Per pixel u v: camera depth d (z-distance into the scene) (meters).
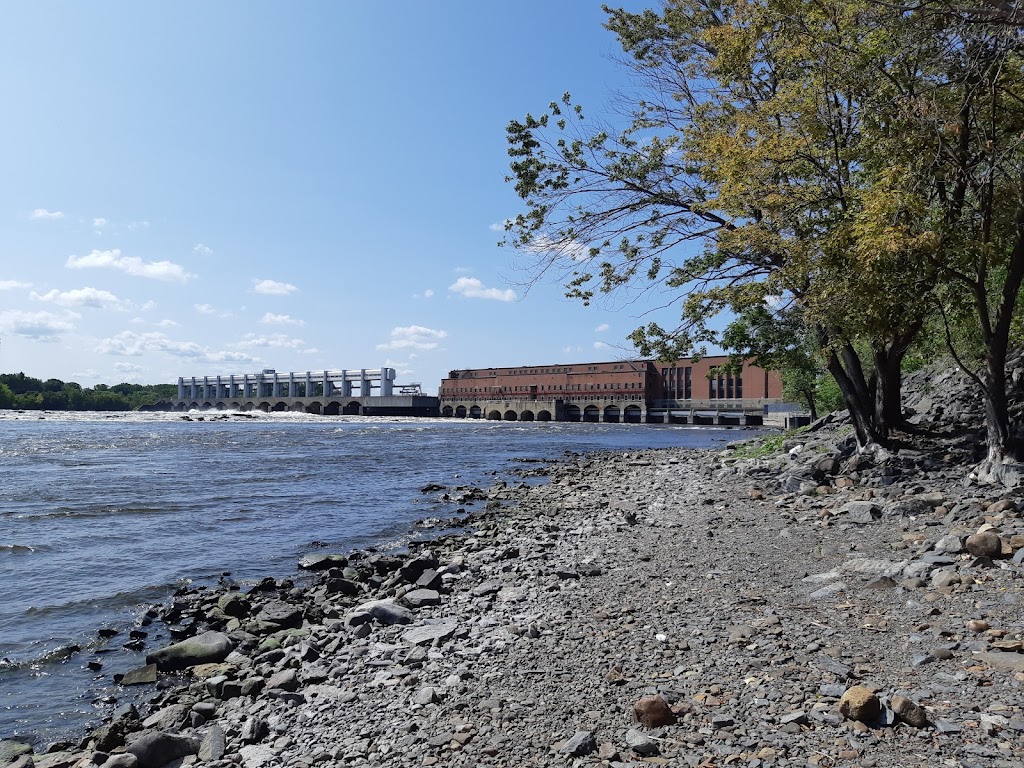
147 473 31.16
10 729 6.65
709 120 19.00
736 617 7.36
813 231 16.12
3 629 9.76
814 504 14.37
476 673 6.46
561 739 4.91
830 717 4.79
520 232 19.77
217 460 38.69
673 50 19.75
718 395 134.88
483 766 4.61
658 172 19.45
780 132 15.63
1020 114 13.38
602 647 6.80
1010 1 9.42
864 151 15.20
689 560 10.64
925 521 11.13
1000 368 13.90
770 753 4.39
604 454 44.38
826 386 41.78
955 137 13.61
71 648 8.89
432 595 9.74
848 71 14.78
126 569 13.29
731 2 18.11
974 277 15.82
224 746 5.59
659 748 4.61
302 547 15.46
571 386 154.75
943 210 13.58
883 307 13.86
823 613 7.31
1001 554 8.40
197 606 10.73
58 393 190.00
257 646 8.66
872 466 16.61
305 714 6.02
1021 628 6.21
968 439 16.98
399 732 5.34
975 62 11.83
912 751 4.31
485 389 174.00
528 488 25.69
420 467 35.94
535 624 7.82
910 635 6.36
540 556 12.45
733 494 17.72
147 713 6.84
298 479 29.53
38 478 28.89
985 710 4.76
